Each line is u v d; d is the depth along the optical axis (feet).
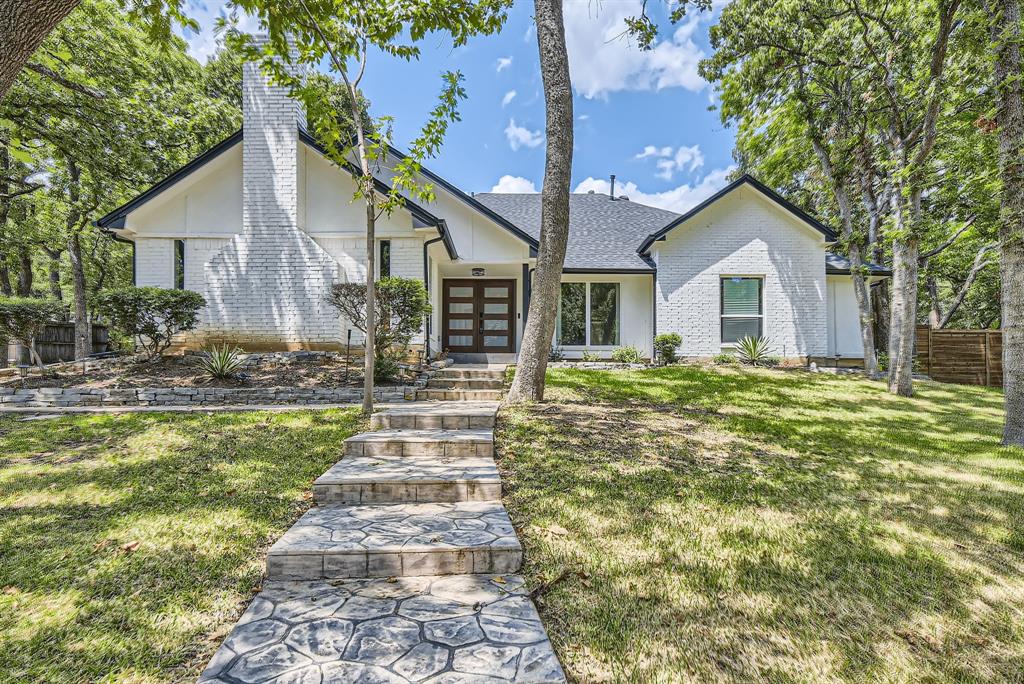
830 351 44.47
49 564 9.32
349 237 34.47
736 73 39.55
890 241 32.86
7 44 7.61
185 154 47.70
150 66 37.37
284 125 32.81
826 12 32.71
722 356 40.09
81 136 33.83
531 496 12.75
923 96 27.20
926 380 38.32
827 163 39.99
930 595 8.64
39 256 66.90
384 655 6.83
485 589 8.80
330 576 9.22
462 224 39.24
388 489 12.53
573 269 41.93
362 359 30.50
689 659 7.07
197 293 30.53
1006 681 6.68
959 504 12.59
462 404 22.50
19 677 6.51
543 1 22.04
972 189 35.76
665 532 10.92
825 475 14.76
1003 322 19.26
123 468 14.69
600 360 40.98
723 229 42.34
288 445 16.63
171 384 25.45
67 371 27.71
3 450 16.47
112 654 7.00
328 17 20.07
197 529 10.85
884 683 6.63
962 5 24.14
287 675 6.38
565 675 6.61
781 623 7.89
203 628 7.65
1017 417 18.54
